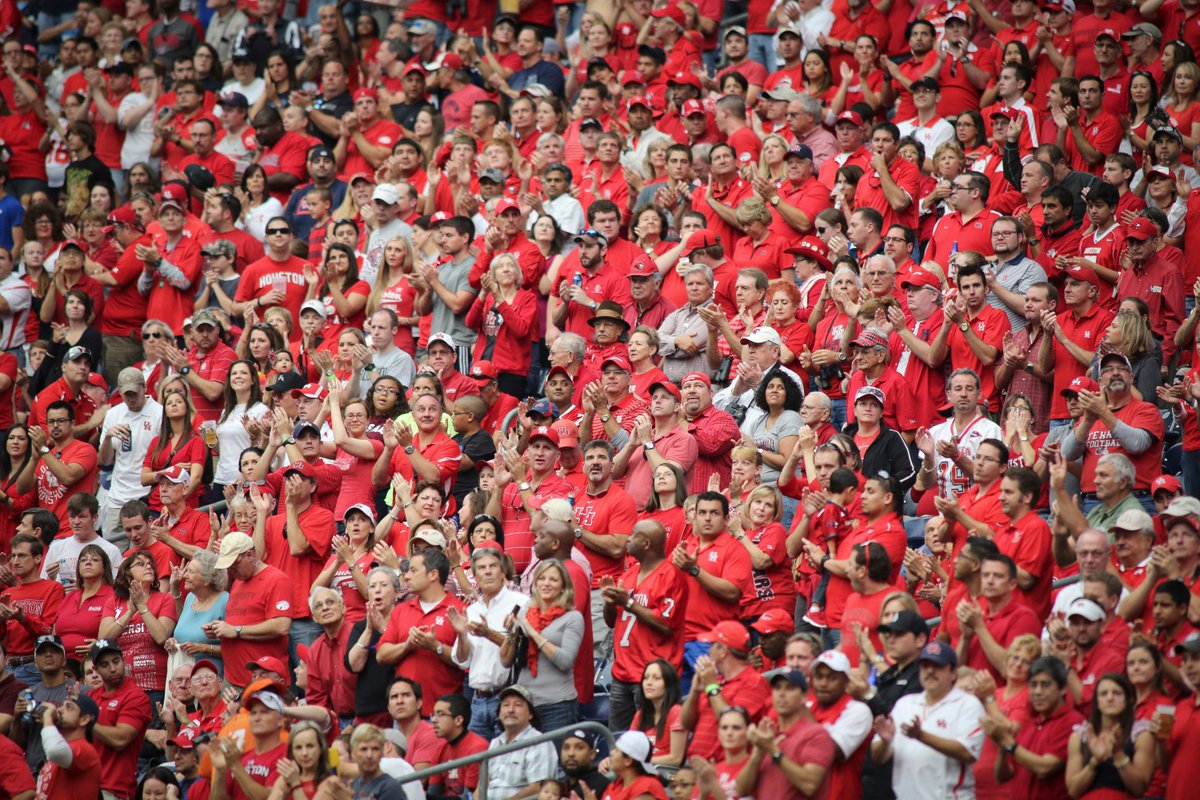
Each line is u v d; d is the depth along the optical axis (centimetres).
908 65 6956
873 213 5575
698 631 4022
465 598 4244
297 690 4553
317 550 4694
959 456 4256
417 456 4969
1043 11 6675
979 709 3303
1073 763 3206
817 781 3234
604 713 4194
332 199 7012
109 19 8900
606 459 4441
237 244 6688
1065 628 3447
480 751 3881
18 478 5669
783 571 4181
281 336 5978
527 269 5781
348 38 8150
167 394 5506
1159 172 5384
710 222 6078
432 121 7125
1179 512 3631
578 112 7050
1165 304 4981
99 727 4344
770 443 4769
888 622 3534
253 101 7981
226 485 5469
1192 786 3195
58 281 6725
